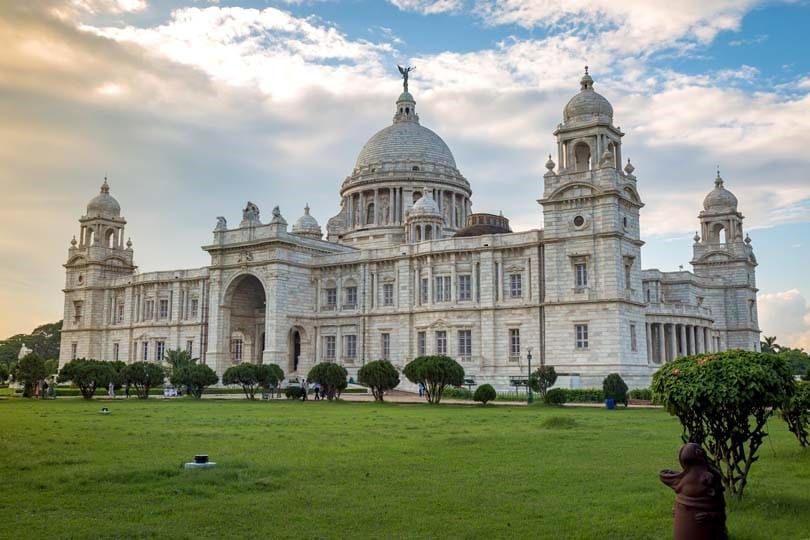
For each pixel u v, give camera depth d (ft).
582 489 74.38
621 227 289.53
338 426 146.51
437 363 240.73
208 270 403.34
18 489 74.18
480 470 85.87
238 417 172.86
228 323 377.09
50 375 409.08
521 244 310.45
